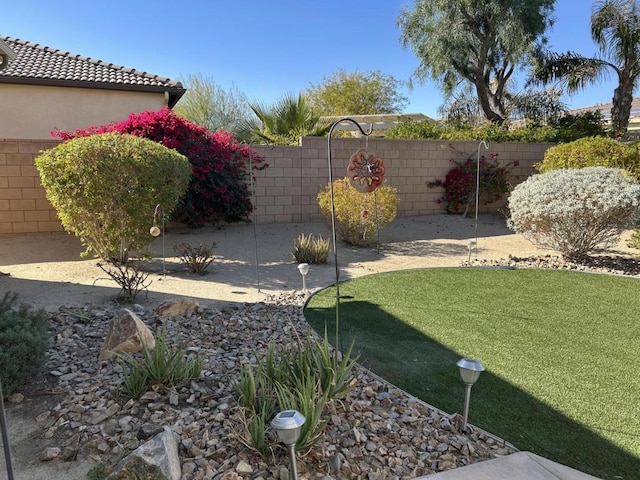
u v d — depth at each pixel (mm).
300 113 12984
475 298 5234
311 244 6945
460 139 12062
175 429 2385
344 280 5992
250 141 12906
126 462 1980
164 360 2820
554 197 6809
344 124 17438
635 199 6457
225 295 5211
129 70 11922
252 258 7082
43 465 2184
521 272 6465
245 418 2402
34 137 10828
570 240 6984
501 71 17312
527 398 3020
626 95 14383
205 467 2135
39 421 2521
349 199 7762
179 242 7832
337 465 2199
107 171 5508
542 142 12547
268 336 3916
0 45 4996
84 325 3943
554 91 15742
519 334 4152
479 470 2260
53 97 10859
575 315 4680
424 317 4582
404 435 2521
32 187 7773
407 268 6711
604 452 2449
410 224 10172
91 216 5777
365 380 3176
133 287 5242
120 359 2893
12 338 2727
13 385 2688
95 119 11234
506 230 9875
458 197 11164
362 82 31875
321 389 2621
